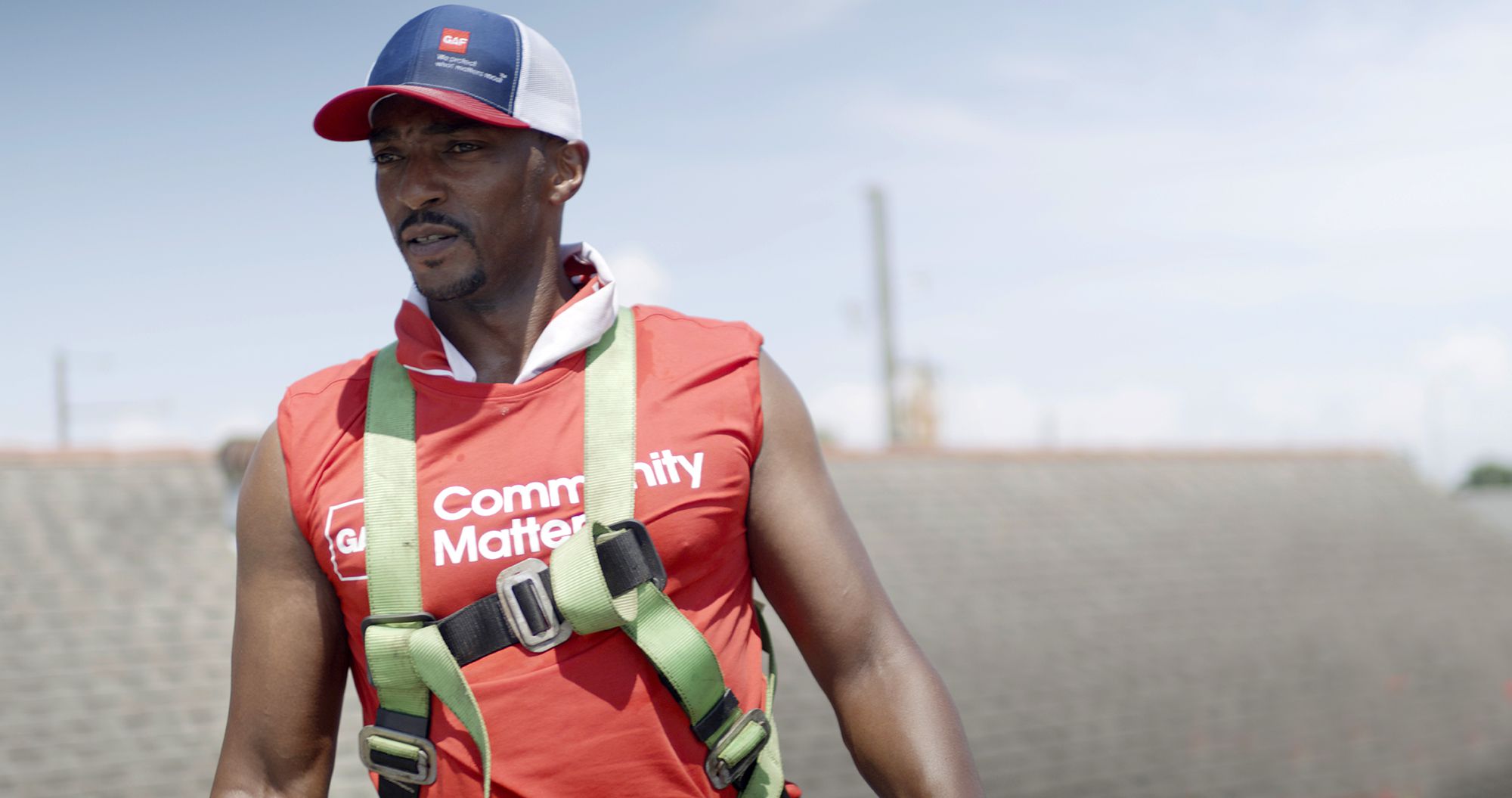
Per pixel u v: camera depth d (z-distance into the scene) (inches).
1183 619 463.8
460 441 53.4
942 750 55.9
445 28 55.5
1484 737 438.0
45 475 382.3
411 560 52.0
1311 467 626.8
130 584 344.8
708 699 52.7
